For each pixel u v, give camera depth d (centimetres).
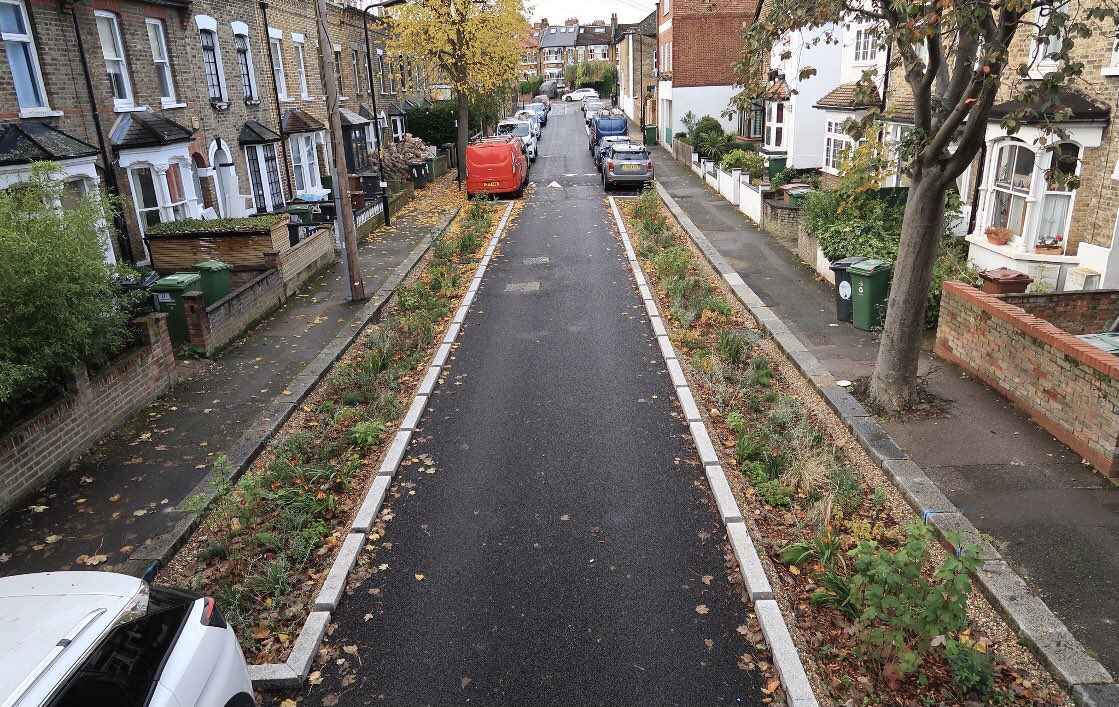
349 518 712
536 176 3347
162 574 638
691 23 3769
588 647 540
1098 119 1080
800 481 733
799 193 1834
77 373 830
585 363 1108
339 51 3072
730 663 520
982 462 738
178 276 1192
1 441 718
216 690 412
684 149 3488
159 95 1719
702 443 821
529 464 809
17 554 659
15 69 1304
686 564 630
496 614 577
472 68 3053
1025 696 474
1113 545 605
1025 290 1074
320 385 1055
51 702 335
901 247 840
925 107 792
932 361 1007
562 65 11488
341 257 1838
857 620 525
